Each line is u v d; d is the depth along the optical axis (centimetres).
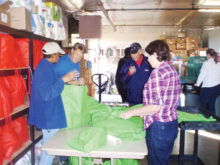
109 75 724
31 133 255
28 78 252
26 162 246
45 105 209
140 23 1030
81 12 708
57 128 210
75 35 731
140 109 164
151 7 697
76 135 189
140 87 304
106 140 170
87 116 219
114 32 1179
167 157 174
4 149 206
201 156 327
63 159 283
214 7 679
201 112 248
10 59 210
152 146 170
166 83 156
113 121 194
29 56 249
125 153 154
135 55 295
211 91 480
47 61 210
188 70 727
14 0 229
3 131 207
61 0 574
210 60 473
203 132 431
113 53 1025
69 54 247
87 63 553
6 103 201
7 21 208
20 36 243
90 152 153
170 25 1085
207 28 1158
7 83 219
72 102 209
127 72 312
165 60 163
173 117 167
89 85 575
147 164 297
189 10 722
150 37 1174
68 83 237
